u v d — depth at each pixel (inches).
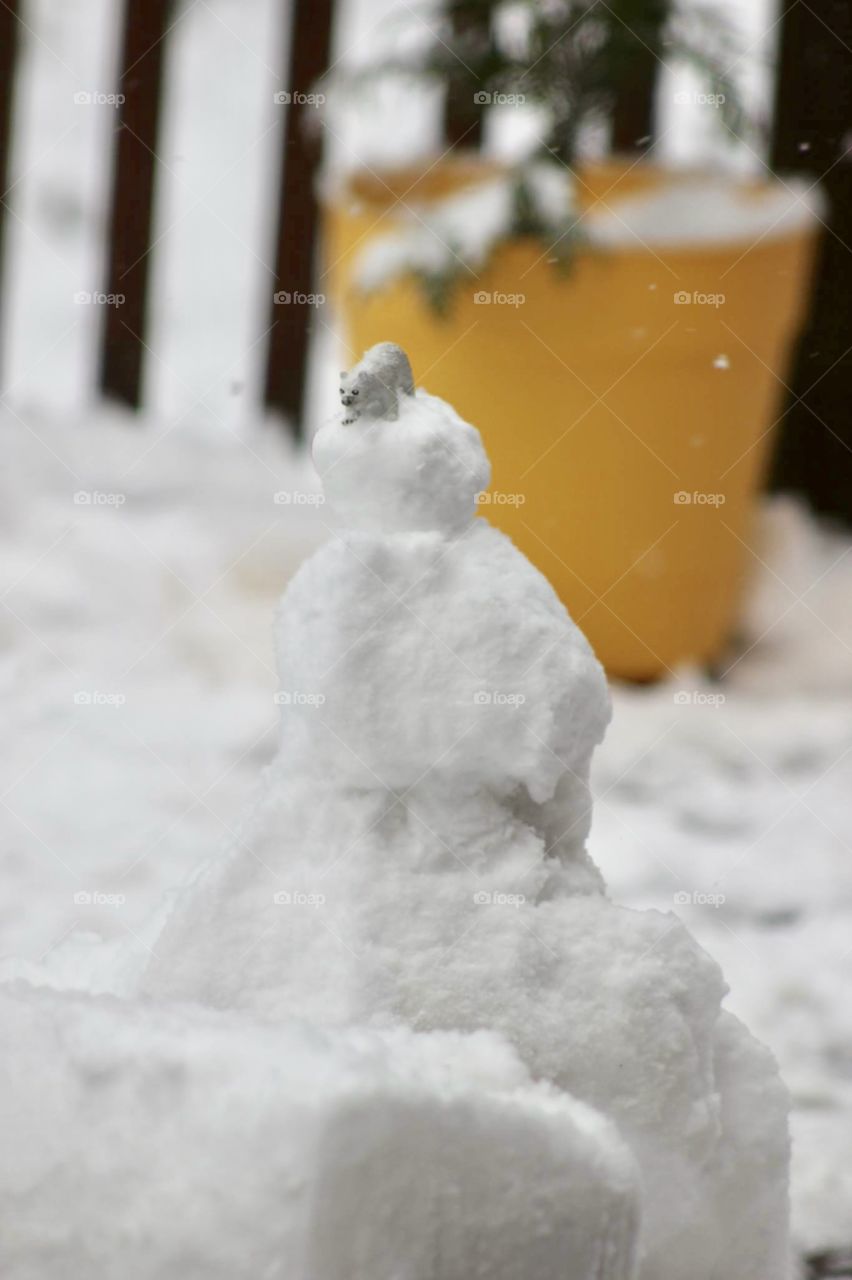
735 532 91.4
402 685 53.9
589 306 87.4
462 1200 45.2
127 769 83.3
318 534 97.3
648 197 88.0
